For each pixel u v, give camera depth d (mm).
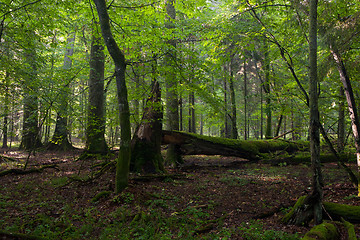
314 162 4824
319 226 4254
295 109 10273
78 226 4973
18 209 5707
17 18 8375
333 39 5926
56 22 9109
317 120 4793
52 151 16547
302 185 8000
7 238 3725
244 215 5719
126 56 9266
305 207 4914
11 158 12539
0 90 8914
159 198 6637
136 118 9586
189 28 10742
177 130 12688
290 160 12406
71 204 6180
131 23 9281
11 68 8641
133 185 7332
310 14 4930
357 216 4680
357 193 6484
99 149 13125
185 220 5309
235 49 8531
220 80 18406
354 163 11016
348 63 6125
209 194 7273
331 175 9266
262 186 8117
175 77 8062
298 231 4641
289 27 7836
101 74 13664
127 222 5219
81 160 12594
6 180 8375
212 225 5055
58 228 4730
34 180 8453
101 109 13406
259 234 4422
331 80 8594
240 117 27062
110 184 7273
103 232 4656
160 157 10078
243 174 10148
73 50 19469
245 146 12773
